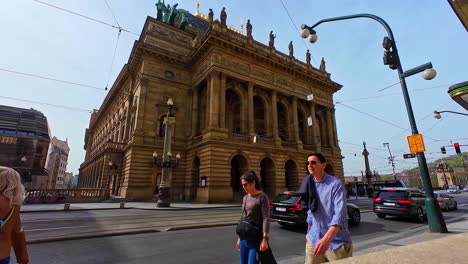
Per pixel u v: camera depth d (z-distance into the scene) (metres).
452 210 19.08
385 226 11.38
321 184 3.35
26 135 63.91
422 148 9.16
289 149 31.22
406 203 12.70
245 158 27.42
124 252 6.43
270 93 34.12
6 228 2.55
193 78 33.78
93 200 24.55
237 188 31.16
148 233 8.75
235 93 34.88
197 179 28.52
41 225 9.95
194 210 17.09
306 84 38.44
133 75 35.53
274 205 10.84
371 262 1.82
